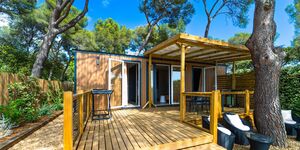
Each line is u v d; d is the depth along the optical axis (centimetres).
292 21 934
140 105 649
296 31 898
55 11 738
